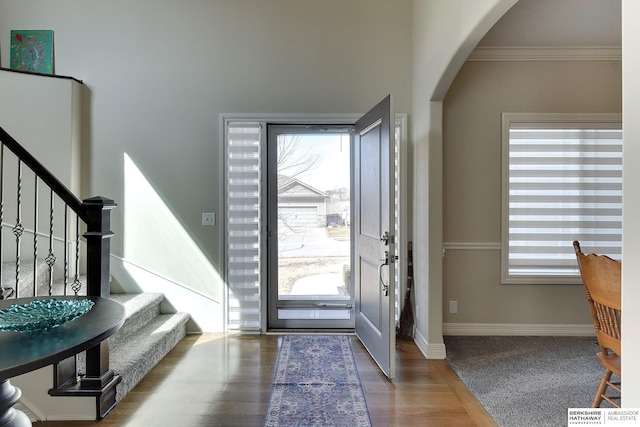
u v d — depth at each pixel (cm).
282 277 359
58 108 329
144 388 243
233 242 349
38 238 326
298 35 348
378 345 277
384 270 267
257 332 349
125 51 345
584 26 295
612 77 335
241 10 348
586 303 340
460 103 336
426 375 263
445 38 262
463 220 339
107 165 345
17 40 342
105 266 216
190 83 347
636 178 106
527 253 340
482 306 341
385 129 266
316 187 357
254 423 206
